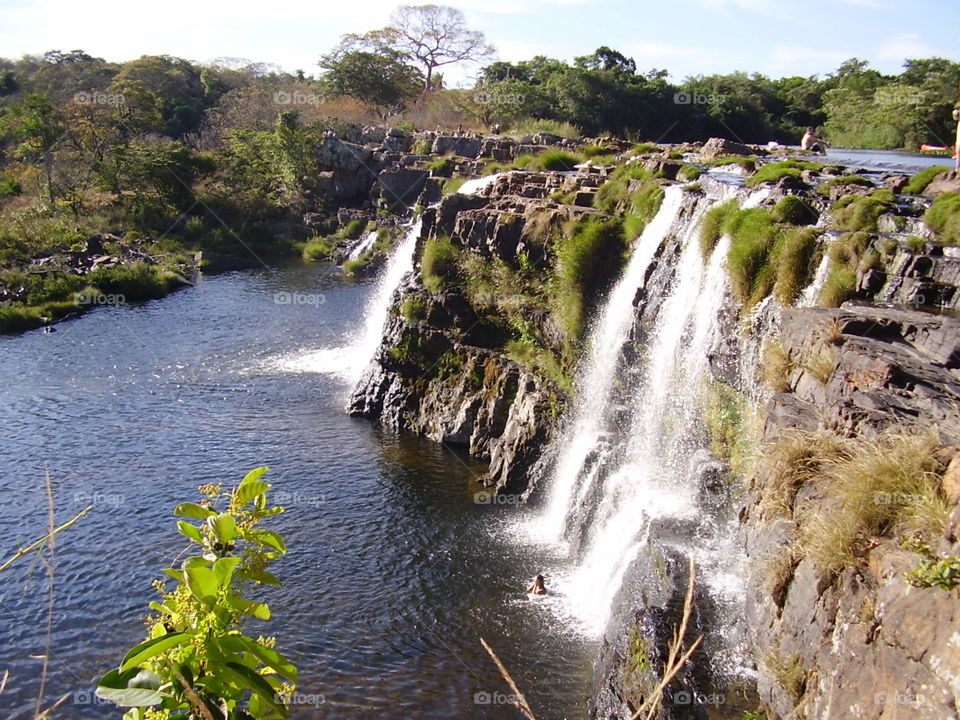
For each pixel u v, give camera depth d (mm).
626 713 11867
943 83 42156
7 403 29078
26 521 20828
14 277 45000
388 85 89875
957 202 15516
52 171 67562
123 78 97625
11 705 14461
